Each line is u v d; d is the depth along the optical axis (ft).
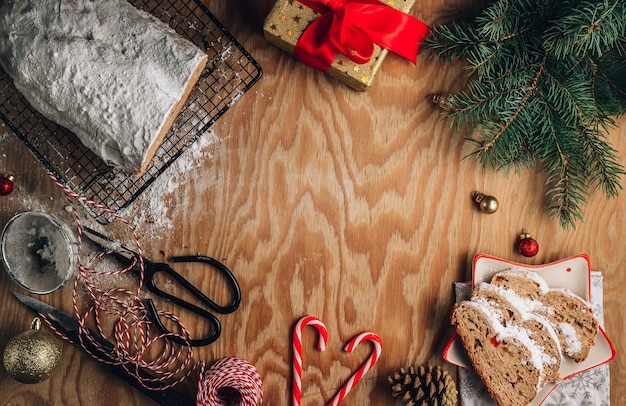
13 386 2.31
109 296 2.24
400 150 2.37
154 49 2.04
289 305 2.36
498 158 2.30
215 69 2.31
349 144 2.36
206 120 2.31
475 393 2.35
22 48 2.03
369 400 2.38
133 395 2.33
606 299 2.41
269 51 2.34
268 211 2.35
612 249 2.41
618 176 2.23
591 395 2.36
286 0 2.17
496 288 2.28
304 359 2.37
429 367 2.29
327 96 2.35
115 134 2.03
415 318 2.38
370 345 2.37
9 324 2.31
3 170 2.30
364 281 2.37
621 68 2.11
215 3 2.33
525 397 2.27
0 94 2.27
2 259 2.20
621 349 2.40
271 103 2.34
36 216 2.16
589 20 1.87
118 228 2.31
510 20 2.04
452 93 2.36
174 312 2.34
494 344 2.26
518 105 2.11
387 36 2.15
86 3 2.04
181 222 2.33
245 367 2.26
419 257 2.38
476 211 2.39
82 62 2.02
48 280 2.19
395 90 2.37
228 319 2.35
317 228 2.36
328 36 2.12
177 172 2.32
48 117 2.13
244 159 2.34
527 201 2.40
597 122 2.13
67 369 2.33
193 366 2.34
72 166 2.29
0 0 2.15
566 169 2.17
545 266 2.31
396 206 2.37
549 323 2.28
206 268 2.34
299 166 2.35
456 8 2.35
